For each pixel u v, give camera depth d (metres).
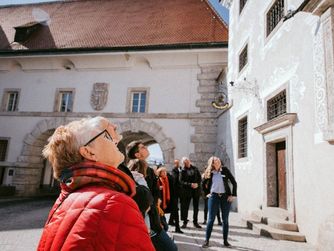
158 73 15.90
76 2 22.83
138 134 17.47
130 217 0.96
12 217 9.21
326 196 5.26
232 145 11.30
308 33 6.16
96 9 21.58
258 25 9.27
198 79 15.20
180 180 6.85
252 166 8.98
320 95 5.58
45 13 22.00
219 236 6.00
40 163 17.20
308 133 5.96
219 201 5.19
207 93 14.92
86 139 1.19
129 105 15.80
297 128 6.43
